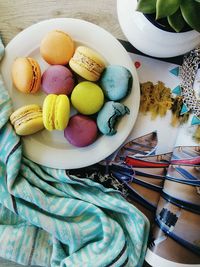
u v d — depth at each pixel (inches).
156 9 10.8
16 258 14.3
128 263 14.3
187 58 14.1
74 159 13.8
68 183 14.1
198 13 10.7
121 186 14.4
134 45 13.5
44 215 14.0
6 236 14.1
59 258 14.3
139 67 14.3
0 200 13.9
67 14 14.5
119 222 14.6
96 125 13.5
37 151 13.8
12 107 13.7
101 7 14.4
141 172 14.4
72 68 12.8
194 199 13.4
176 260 13.8
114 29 14.5
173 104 14.3
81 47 12.8
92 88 13.1
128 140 14.3
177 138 14.0
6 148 13.5
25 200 14.2
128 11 12.4
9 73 13.8
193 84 14.0
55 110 12.5
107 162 14.4
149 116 14.3
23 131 13.1
